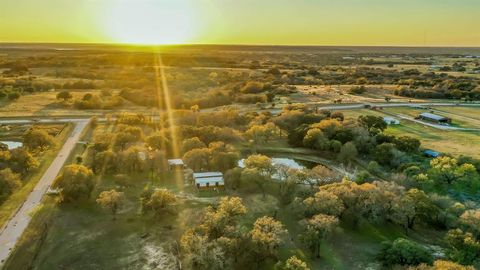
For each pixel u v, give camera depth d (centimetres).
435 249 7394
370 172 11244
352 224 8175
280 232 7044
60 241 7388
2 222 7744
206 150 11000
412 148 12569
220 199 9331
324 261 7012
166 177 10638
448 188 10031
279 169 9975
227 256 6581
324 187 8856
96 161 10688
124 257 7012
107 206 8281
